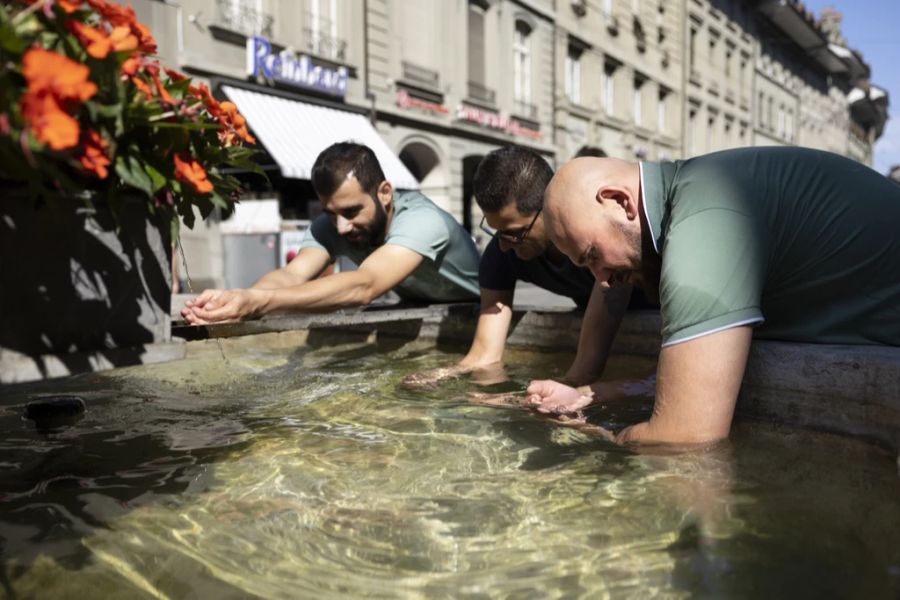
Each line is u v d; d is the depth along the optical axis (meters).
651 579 1.03
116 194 1.29
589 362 2.42
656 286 1.82
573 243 1.76
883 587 0.98
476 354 2.82
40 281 1.24
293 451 1.65
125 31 1.16
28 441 1.73
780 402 1.73
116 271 1.35
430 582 1.04
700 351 1.51
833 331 1.75
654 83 23.75
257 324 2.20
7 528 1.22
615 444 1.67
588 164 1.76
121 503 1.33
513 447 1.67
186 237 9.72
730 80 30.75
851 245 1.69
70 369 1.27
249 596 1.01
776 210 1.67
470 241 3.37
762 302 1.77
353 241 3.05
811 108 42.53
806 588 0.99
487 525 1.23
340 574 1.07
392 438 1.76
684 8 25.58
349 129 12.19
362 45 12.88
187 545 1.17
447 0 14.81
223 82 10.31
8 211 1.19
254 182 12.38
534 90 17.77
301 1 11.75
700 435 1.54
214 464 1.56
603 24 20.53
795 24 34.59
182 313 2.15
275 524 1.24
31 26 1.05
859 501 1.29
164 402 2.16
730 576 1.03
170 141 1.26
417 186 13.10
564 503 1.32
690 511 1.27
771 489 1.36
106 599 1.00
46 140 0.91
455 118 15.07
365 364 2.91
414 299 3.60
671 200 1.66
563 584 1.03
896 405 1.52
